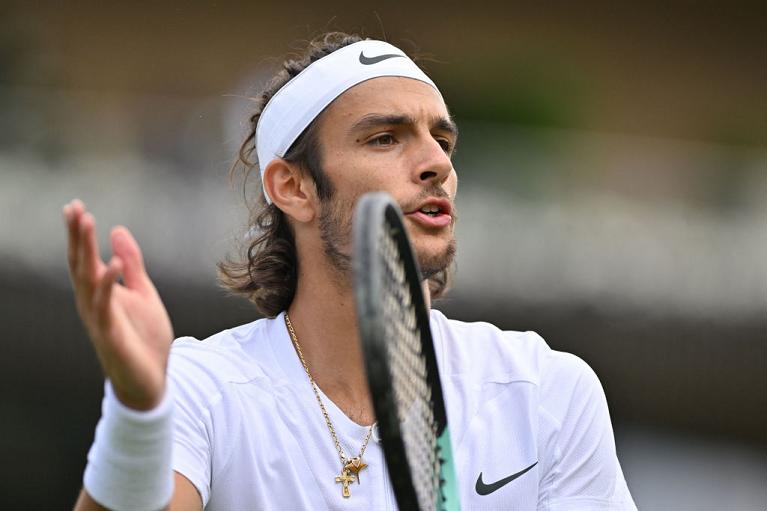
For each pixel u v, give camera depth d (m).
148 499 8.28
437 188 10.48
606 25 64.69
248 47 59.31
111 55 57.56
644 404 36.28
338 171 10.73
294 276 11.40
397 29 62.25
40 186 32.59
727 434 36.50
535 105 63.56
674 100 66.06
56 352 29.89
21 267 30.03
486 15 63.34
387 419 7.03
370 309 6.87
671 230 38.28
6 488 30.03
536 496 10.78
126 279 8.07
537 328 35.84
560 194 39.59
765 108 66.38
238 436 10.33
